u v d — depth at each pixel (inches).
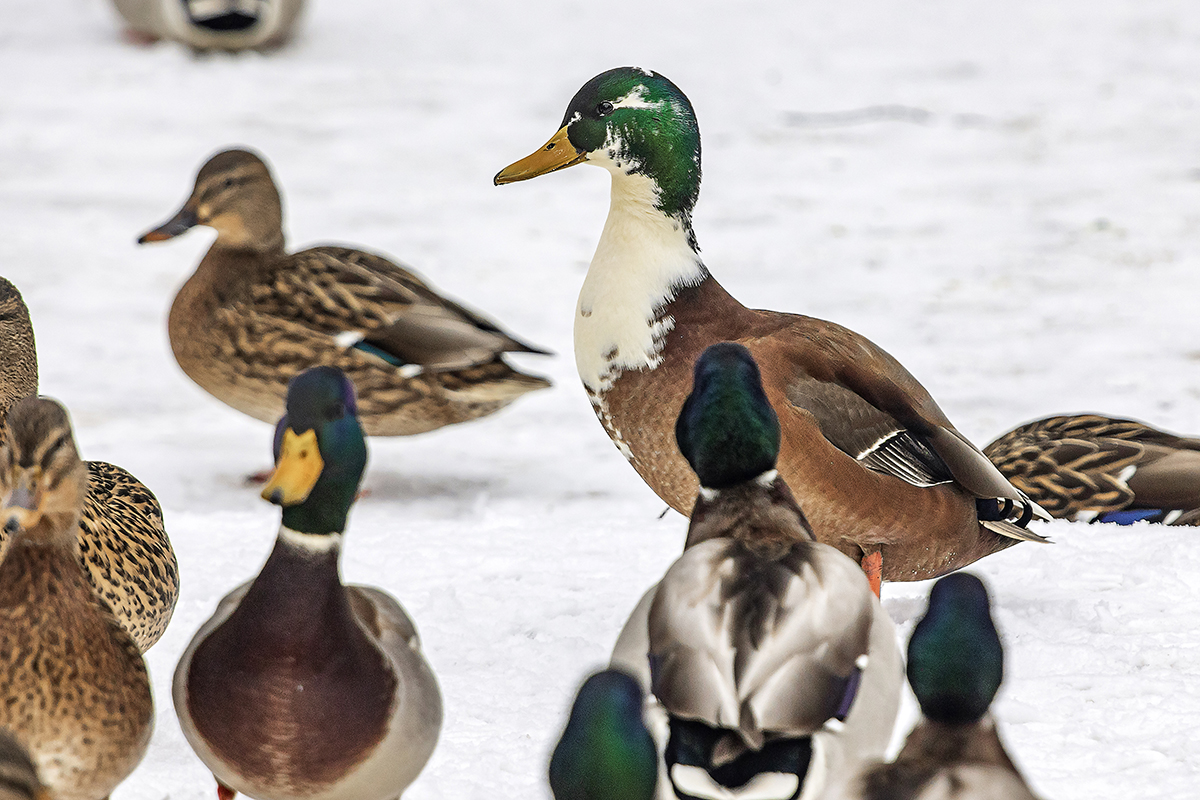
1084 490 463.8
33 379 366.0
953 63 1433.3
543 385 562.6
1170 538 428.8
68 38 1492.4
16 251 885.8
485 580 405.4
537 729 308.0
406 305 551.2
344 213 976.3
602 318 382.3
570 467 569.0
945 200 1001.5
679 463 380.5
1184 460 462.9
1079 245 889.5
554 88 1346.0
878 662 232.1
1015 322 747.4
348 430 241.8
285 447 239.3
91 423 617.0
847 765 221.0
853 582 231.6
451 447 599.8
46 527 246.7
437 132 1198.3
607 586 401.4
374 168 1093.8
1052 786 277.4
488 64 1438.2
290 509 240.8
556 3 1727.4
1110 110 1243.2
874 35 1567.4
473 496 526.0
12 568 246.8
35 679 243.6
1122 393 631.2
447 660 350.0
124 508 333.7
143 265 878.4
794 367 371.6
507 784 281.7
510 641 360.5
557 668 345.1
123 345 735.1
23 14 1593.3
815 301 789.2
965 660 214.1
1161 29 1552.7
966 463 380.8
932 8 1691.7
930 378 660.1
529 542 441.1
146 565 324.8
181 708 248.8
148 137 1162.6
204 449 586.9
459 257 885.8
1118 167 1072.8
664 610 225.8
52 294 812.6
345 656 241.3
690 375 375.6
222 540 439.8
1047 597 385.1
